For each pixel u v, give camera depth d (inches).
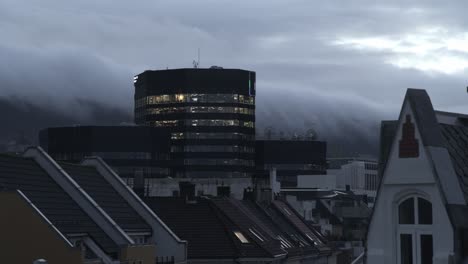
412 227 871.1
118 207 2723.9
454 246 826.8
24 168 2413.9
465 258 827.4
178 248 2728.8
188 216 3297.2
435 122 877.8
